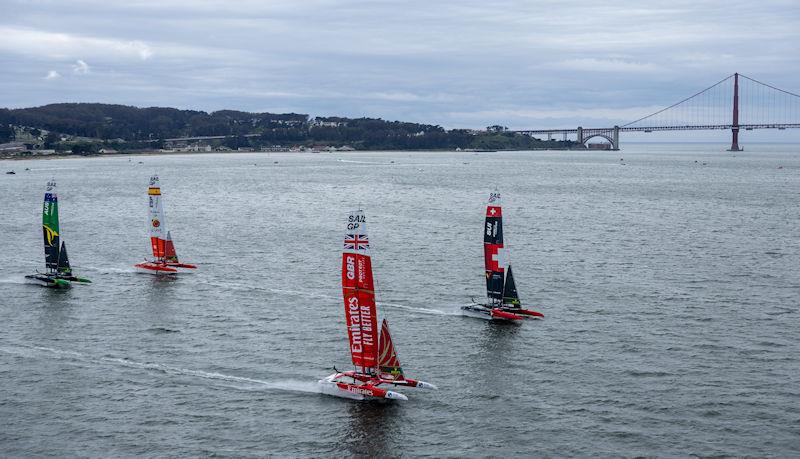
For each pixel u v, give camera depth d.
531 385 74.44
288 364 80.38
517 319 95.94
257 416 68.12
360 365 74.25
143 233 169.50
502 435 64.25
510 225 181.50
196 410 69.25
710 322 94.38
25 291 111.38
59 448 62.19
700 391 72.31
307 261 134.88
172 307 102.56
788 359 80.81
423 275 121.81
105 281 118.06
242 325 94.19
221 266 130.25
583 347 85.25
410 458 60.88
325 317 97.69
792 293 108.94
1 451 61.62
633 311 99.50
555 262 132.12
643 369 78.12
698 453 60.69
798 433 63.69
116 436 64.25
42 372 78.00
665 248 146.88
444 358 82.12
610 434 64.00
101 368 79.19
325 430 65.50
